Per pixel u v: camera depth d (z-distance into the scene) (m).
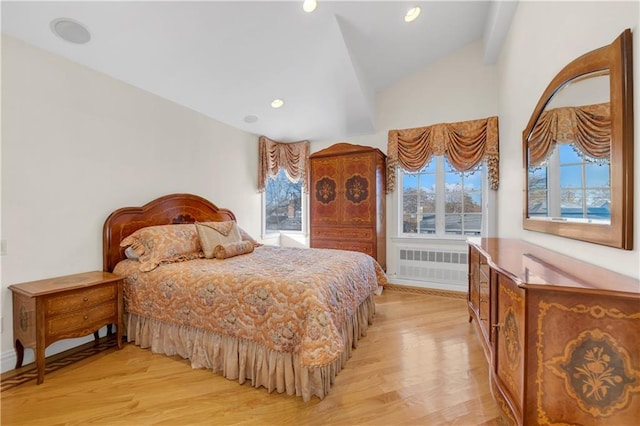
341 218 4.07
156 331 2.30
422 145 3.92
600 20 1.39
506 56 3.05
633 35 1.16
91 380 1.93
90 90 2.54
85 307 2.12
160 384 1.89
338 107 3.82
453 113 3.83
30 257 2.16
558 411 1.08
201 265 2.43
